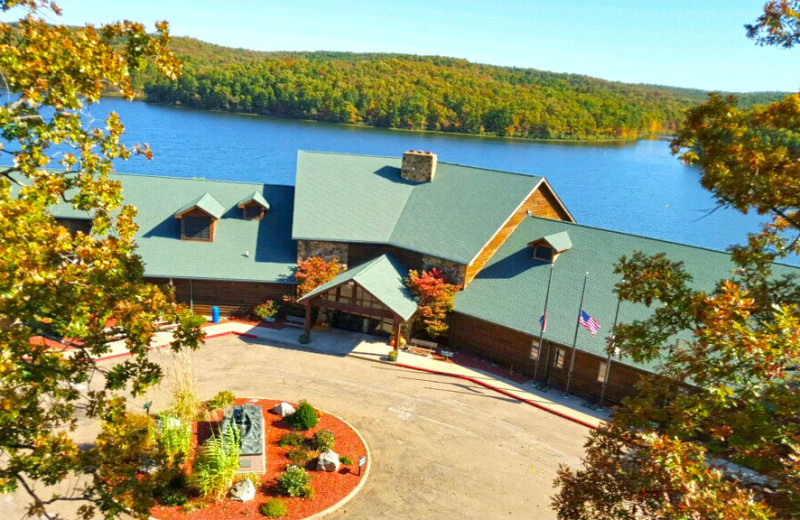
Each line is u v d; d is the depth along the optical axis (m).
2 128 13.20
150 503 13.80
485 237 37.62
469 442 27.62
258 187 44.00
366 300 37.44
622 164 183.88
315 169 43.66
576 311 34.19
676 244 35.62
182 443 23.09
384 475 24.50
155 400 28.39
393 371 34.56
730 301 12.51
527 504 23.33
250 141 161.38
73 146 14.21
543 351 34.19
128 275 14.49
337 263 40.28
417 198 42.81
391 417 29.33
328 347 36.84
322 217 40.41
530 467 25.95
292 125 197.62
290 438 25.80
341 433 27.11
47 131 13.64
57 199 13.75
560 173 159.75
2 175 13.69
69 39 13.73
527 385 34.03
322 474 23.92
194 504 21.36
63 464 13.01
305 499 22.27
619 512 13.54
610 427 14.59
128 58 14.51
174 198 41.88
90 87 14.19
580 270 36.22
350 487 23.25
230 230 41.09
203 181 43.47
